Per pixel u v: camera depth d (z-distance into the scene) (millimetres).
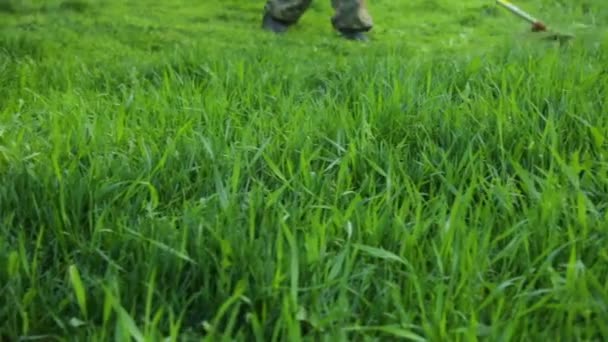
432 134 4164
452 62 5406
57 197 3400
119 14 7316
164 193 3613
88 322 2744
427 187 3770
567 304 2703
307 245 2902
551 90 4594
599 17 7434
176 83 5031
